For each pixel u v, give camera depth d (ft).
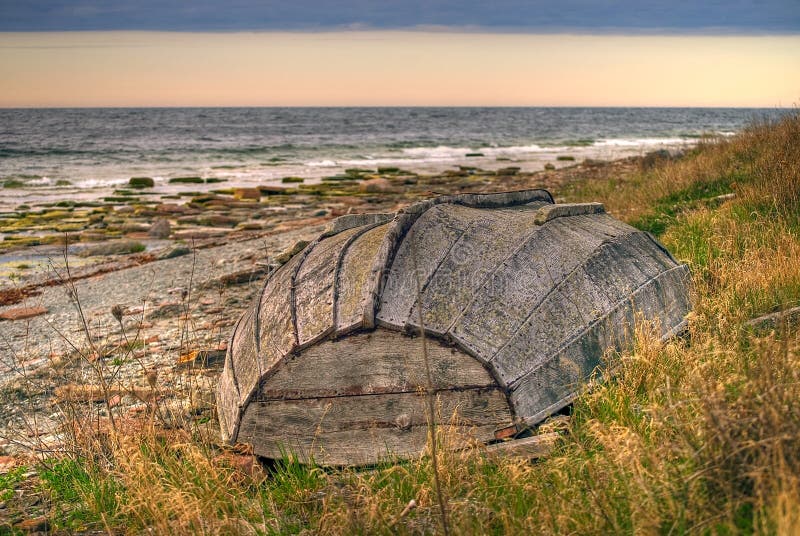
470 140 203.00
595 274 16.10
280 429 14.08
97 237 56.95
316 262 16.62
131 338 27.37
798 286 18.69
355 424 13.84
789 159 30.45
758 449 9.74
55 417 20.21
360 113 442.09
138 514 12.76
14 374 24.84
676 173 38.86
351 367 13.94
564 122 341.41
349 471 13.51
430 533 11.16
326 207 70.69
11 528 13.56
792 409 10.42
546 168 100.22
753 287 19.01
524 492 11.60
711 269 21.29
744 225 25.17
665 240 27.32
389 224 17.16
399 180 91.81
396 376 13.80
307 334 14.19
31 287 40.40
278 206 72.79
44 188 95.35
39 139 192.24
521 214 18.43
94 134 216.74
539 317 14.56
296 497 12.96
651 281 17.24
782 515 8.45
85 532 13.20
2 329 31.35
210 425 16.87
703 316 17.17
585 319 15.07
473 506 11.58
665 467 10.64
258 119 329.31
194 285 36.24
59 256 50.37
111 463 15.37
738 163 36.29
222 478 13.73
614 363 14.85
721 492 9.84
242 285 35.06
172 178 104.88
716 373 13.50
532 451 13.07
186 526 12.07
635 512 9.89
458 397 13.66
